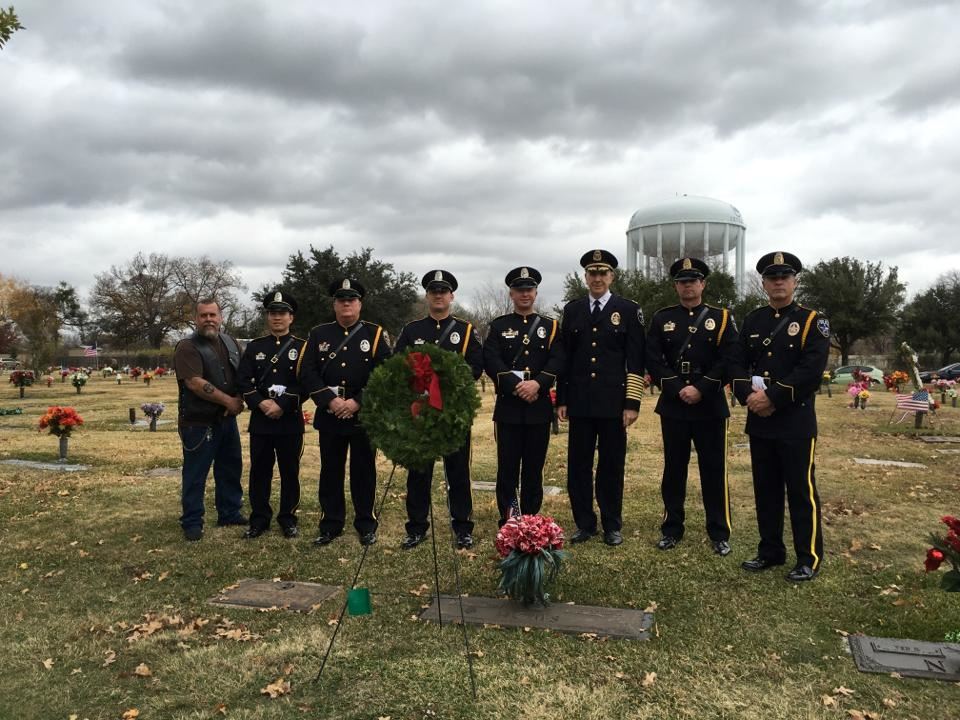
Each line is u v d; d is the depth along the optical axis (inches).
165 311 2652.6
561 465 362.3
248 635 150.3
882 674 130.5
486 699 123.3
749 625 152.5
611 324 213.6
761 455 187.3
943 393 787.4
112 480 319.0
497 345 217.9
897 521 236.5
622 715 118.0
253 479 225.6
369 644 145.5
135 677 133.8
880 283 1502.2
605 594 171.6
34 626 158.4
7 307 2373.3
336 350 215.5
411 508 215.8
